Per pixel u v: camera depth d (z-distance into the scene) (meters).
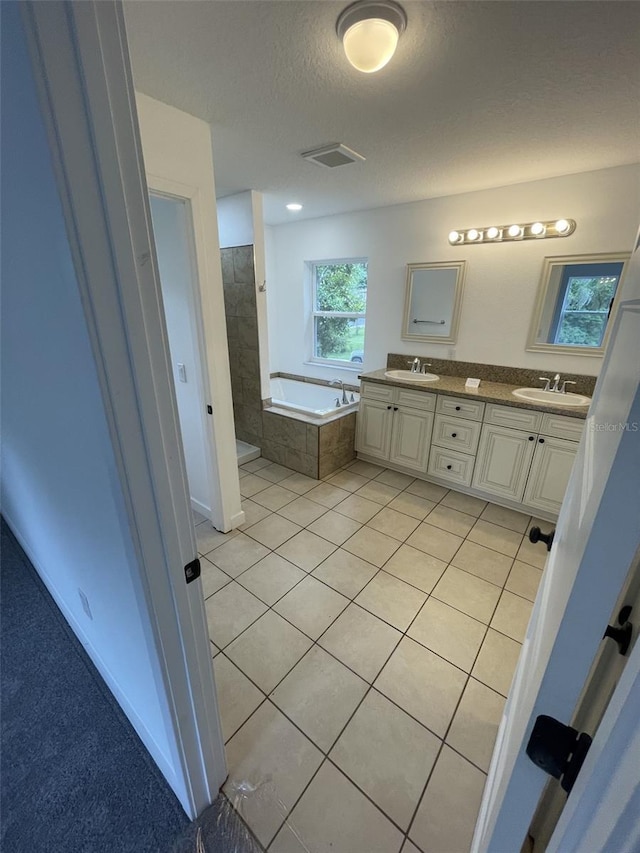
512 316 2.92
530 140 1.96
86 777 1.22
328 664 1.61
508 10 1.08
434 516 2.75
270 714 1.41
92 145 0.49
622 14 1.09
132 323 0.60
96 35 0.45
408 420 3.18
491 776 1.00
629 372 0.40
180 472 0.77
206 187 1.87
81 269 0.53
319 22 1.15
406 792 1.19
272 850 1.06
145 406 0.66
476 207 2.90
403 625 1.80
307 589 2.03
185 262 1.98
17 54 0.45
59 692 1.48
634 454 0.32
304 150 2.12
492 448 2.78
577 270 2.60
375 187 2.79
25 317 0.80
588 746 0.42
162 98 1.58
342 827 1.11
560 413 2.42
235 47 1.26
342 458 3.54
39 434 1.09
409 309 3.44
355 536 2.50
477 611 1.90
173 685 0.92
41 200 0.54
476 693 1.49
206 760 1.08
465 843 1.08
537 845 0.72
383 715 1.41
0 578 2.08
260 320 3.41
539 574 2.17
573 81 1.42
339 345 4.32
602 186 2.39
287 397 4.73
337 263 4.04
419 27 1.16
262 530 2.56
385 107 1.63
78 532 1.13
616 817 0.32
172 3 1.06
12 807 1.15
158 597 0.81
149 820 1.12
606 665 0.51
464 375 3.28
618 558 0.36
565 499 0.98
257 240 3.13
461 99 1.56
